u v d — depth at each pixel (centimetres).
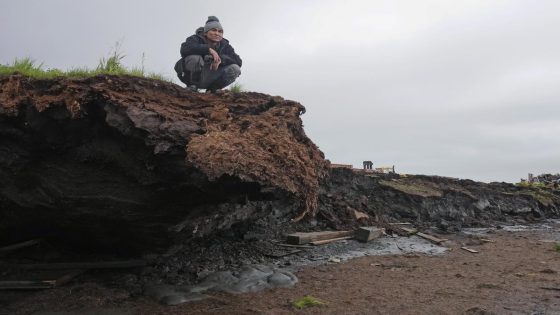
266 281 809
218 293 738
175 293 710
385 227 1425
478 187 2053
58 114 674
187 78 880
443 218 1734
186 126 649
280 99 811
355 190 1667
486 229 1691
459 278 895
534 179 2994
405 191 1714
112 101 645
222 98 770
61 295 692
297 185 682
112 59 762
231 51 919
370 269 964
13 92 682
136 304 675
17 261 805
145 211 729
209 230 885
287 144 709
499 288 812
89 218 759
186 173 639
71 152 718
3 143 708
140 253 821
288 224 1252
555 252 1217
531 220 1998
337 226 1319
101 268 801
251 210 1015
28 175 738
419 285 833
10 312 633
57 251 852
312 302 688
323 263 1006
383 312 666
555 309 690
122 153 686
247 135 684
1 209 782
